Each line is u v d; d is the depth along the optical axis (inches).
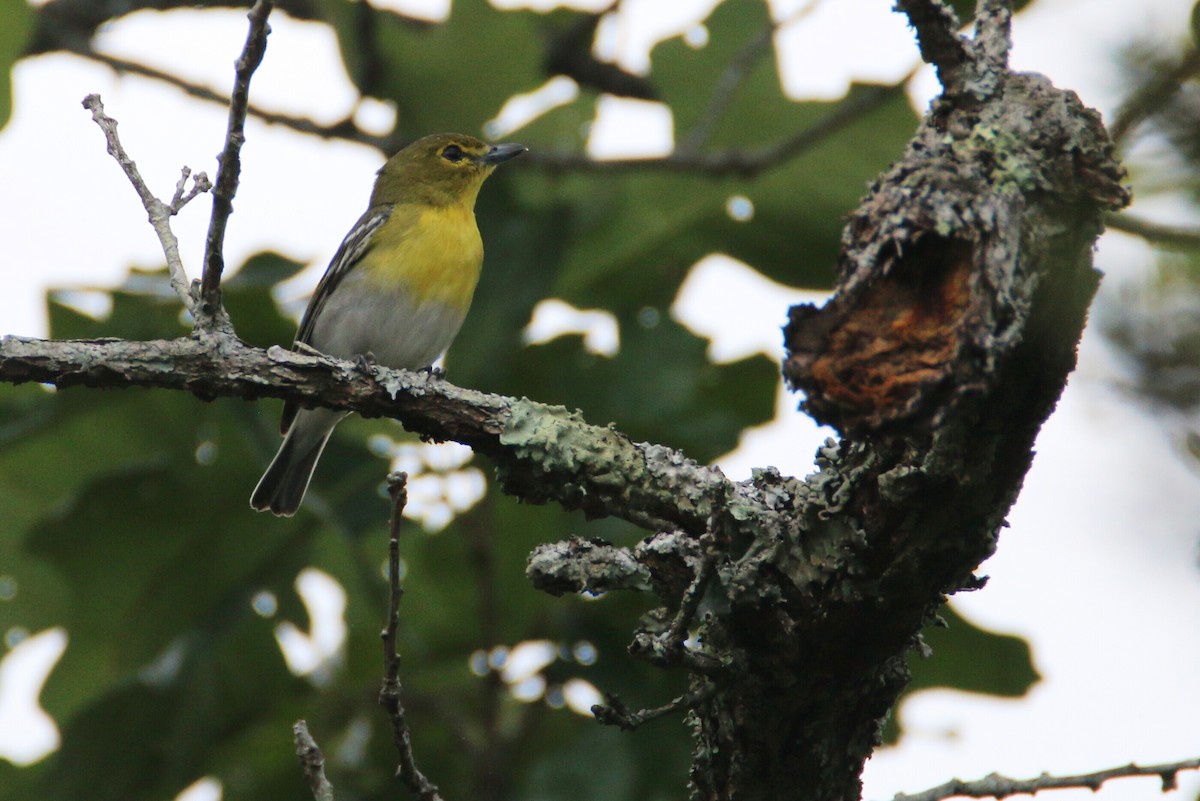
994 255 189.6
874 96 487.8
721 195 539.5
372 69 529.7
